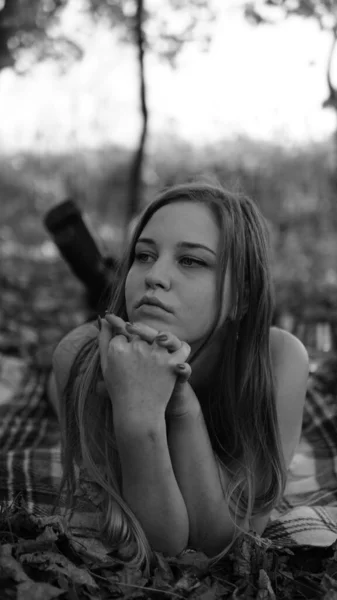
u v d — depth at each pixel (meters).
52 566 1.45
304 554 1.71
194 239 1.59
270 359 1.74
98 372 1.67
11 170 10.87
